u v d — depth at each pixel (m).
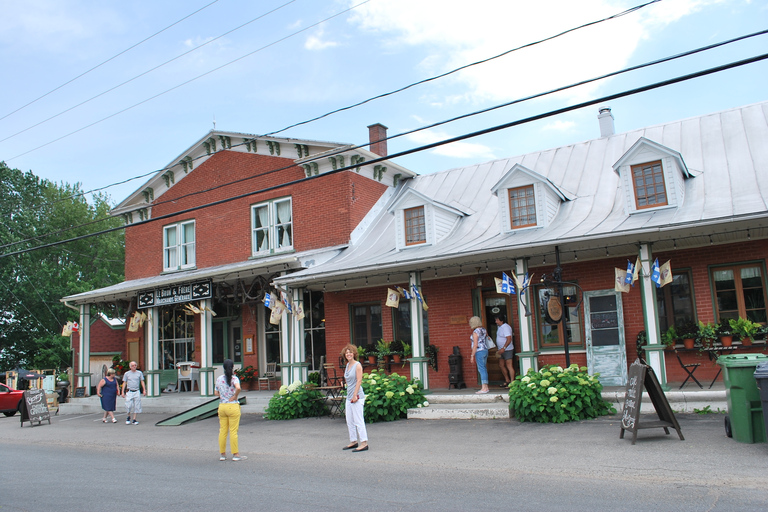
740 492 6.33
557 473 7.72
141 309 22.06
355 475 8.37
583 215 14.97
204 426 15.49
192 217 23.44
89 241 45.62
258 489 7.76
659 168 13.77
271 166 21.50
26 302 39.72
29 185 44.06
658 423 9.17
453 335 17.06
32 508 7.29
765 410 8.08
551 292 15.81
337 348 19.06
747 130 15.58
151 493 7.83
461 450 9.69
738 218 11.27
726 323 13.55
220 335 22.77
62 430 16.78
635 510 5.90
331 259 18.42
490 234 15.91
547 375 12.18
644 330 14.59
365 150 19.77
